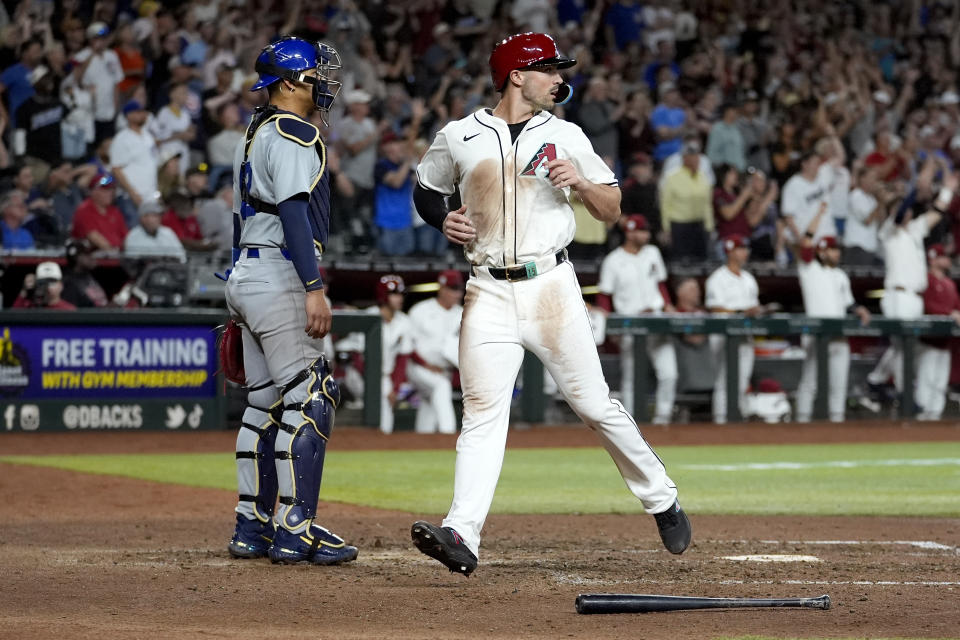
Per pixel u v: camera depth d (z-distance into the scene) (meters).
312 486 20.73
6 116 56.41
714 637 14.48
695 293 60.97
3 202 54.03
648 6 79.75
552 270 18.97
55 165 56.66
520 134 18.88
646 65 75.81
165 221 56.12
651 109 72.00
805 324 61.62
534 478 38.88
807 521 28.06
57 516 28.11
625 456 19.64
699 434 55.91
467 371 19.00
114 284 56.78
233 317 21.56
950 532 26.09
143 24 62.47
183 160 59.25
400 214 61.72
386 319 54.38
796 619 15.71
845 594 17.72
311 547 20.50
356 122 61.88
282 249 20.73
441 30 70.75
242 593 17.67
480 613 16.20
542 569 20.19
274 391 21.36
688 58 78.25
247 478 21.36
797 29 84.44
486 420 18.88
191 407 52.62
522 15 74.69
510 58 18.89
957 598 17.38
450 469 40.81
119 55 60.53
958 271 70.88
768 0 84.75
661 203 65.50
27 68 56.91
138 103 56.94
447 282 54.75
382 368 54.25
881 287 70.69
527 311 18.86
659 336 59.06
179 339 52.38
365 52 66.25
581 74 71.25
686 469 41.91
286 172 20.12
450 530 18.22
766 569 20.22
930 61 87.44
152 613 15.96
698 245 65.94
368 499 32.06
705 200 65.81
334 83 21.14
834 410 62.88
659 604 16.23
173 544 23.38
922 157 78.19
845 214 71.94
